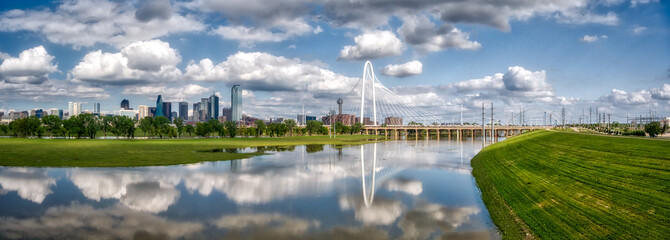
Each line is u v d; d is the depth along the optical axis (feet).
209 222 122.52
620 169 142.41
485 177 209.05
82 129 563.89
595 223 104.01
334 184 190.90
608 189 125.80
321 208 141.69
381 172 237.25
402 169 253.65
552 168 179.83
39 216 127.85
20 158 276.00
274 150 397.60
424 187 186.19
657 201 104.83
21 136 620.49
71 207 139.64
